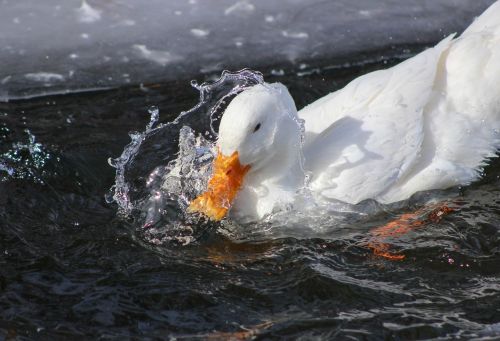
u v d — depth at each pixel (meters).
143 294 8.72
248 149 9.54
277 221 9.98
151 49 14.01
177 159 10.81
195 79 13.26
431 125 10.37
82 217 10.04
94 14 14.93
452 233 9.72
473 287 8.81
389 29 14.41
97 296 8.67
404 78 10.31
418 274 9.04
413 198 10.30
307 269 9.12
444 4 15.01
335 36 14.28
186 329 8.24
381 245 9.55
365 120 10.10
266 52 13.89
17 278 8.90
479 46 10.64
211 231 9.82
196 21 14.78
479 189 10.48
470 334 8.12
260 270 9.15
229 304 8.59
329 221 9.95
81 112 12.35
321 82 13.05
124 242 9.59
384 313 8.44
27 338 8.09
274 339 8.09
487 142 10.54
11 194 10.37
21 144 11.39
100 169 10.98
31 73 13.34
